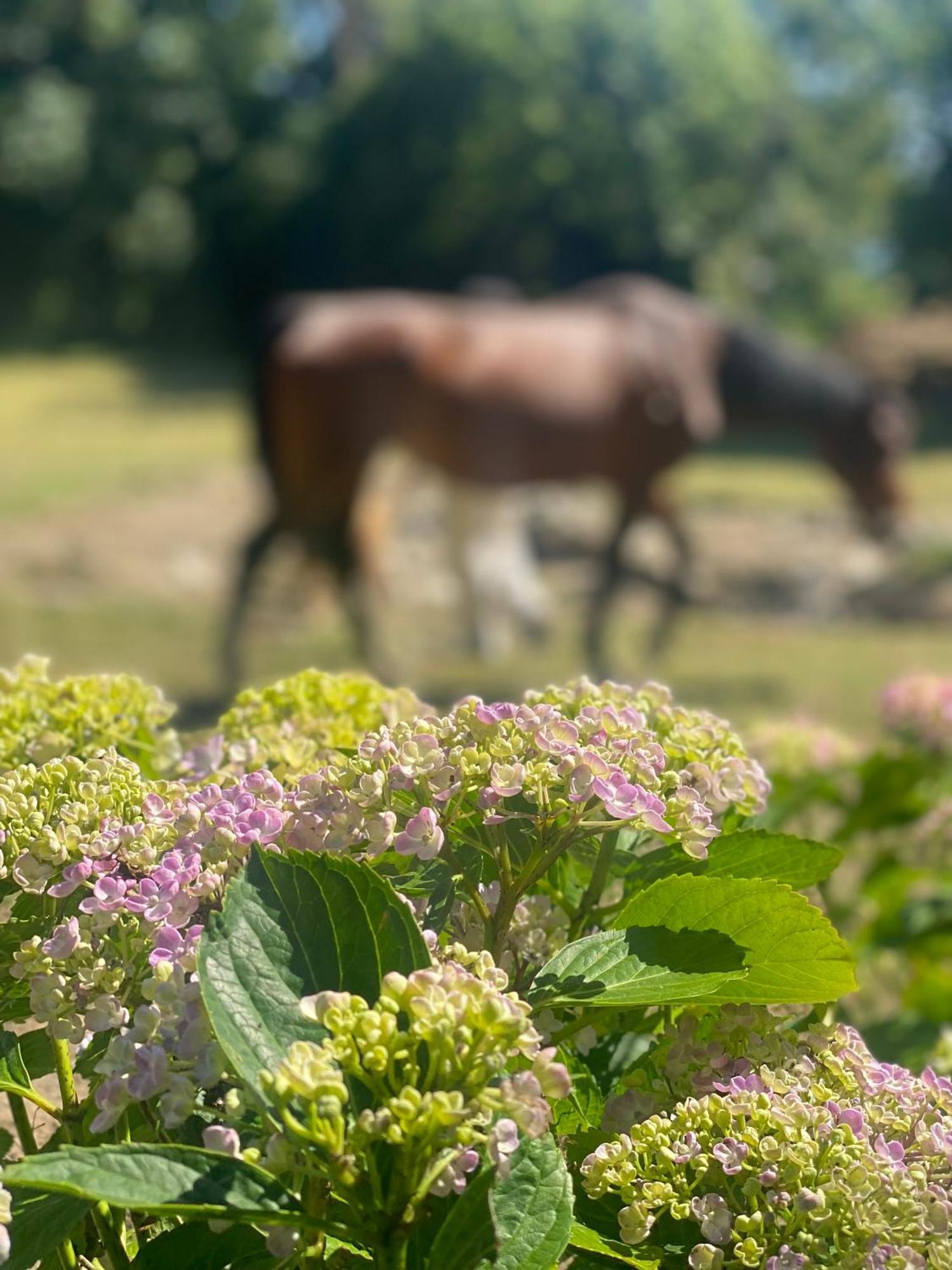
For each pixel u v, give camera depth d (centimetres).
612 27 3488
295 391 923
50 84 3738
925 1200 94
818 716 841
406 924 93
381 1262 86
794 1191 94
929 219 3453
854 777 279
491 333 970
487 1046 82
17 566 1245
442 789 99
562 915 120
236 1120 92
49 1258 108
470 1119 84
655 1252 99
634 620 1180
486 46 3506
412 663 1006
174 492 1622
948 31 3653
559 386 970
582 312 1020
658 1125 98
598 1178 98
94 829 105
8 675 146
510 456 971
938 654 1050
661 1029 122
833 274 3678
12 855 104
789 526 1459
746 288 3581
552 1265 88
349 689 153
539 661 1038
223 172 3853
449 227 3609
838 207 3703
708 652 1066
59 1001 97
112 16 3819
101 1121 88
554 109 3478
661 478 1017
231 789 108
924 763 270
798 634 1135
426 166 3603
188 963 93
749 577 1259
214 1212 81
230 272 3822
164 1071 88
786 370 1146
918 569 1242
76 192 3734
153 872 100
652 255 3547
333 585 943
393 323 944
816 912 101
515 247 3616
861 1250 91
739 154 3538
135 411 2677
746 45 3622
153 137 3800
